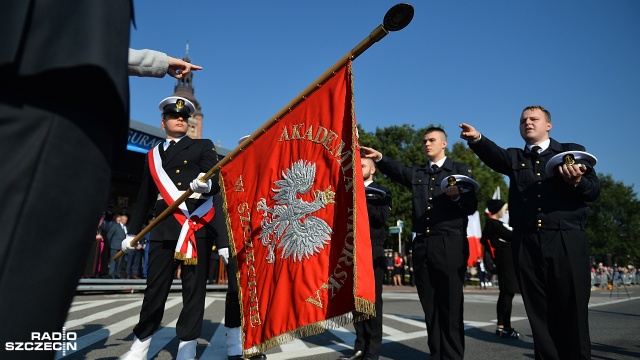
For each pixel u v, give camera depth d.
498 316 6.17
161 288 3.76
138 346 3.66
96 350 4.34
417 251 4.46
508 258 6.09
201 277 3.88
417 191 4.67
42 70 0.99
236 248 3.15
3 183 0.97
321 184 2.68
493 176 43.28
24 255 0.97
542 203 3.50
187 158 4.01
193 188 3.43
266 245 2.95
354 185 2.44
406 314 8.91
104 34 1.05
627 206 67.94
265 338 2.75
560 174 3.22
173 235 3.76
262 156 3.13
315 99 2.85
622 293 24.33
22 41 1.00
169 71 2.23
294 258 2.72
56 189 1.02
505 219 6.36
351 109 2.56
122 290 12.74
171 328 5.98
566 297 3.33
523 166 3.72
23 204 0.98
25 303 0.97
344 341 5.47
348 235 2.50
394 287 23.14
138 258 13.13
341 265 2.50
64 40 1.02
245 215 3.15
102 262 12.26
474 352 4.92
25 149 1.00
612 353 4.96
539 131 3.73
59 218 1.03
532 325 3.43
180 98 4.18
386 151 36.09
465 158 42.72
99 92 1.09
